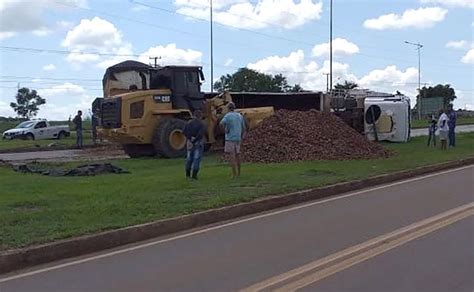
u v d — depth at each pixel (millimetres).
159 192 14289
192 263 8602
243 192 14211
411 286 7242
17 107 118062
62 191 14578
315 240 9922
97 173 19531
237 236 10539
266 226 11422
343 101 37250
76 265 8734
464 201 13742
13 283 7848
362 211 12797
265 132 24969
